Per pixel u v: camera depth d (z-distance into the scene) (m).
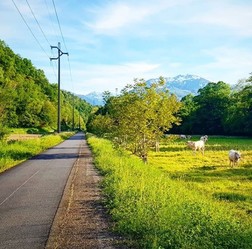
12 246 8.26
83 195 14.05
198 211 10.34
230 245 7.96
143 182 14.28
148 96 26.14
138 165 22.55
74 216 10.90
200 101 116.88
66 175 19.66
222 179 21.73
